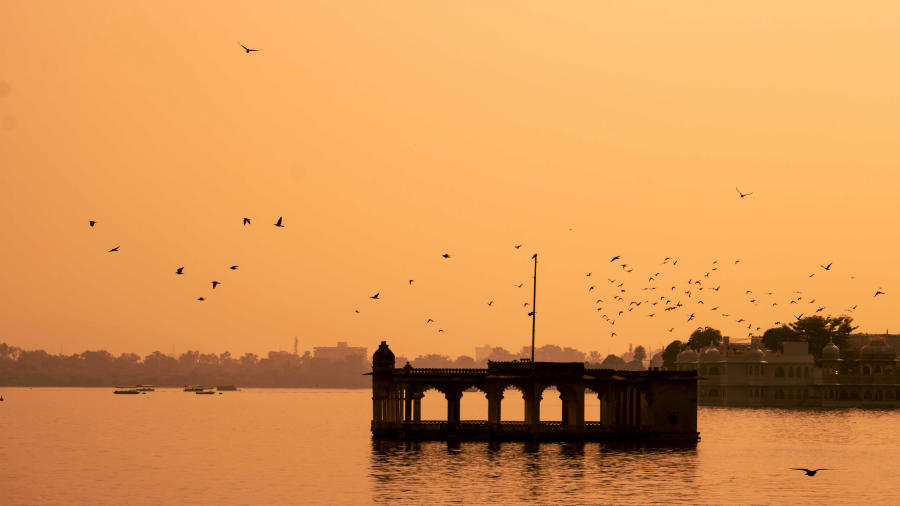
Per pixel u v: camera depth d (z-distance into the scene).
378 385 140.12
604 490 91.88
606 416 139.00
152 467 114.81
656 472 104.44
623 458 116.44
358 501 86.56
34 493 93.06
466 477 99.81
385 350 140.38
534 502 85.69
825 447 137.12
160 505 85.56
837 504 86.88
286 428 196.25
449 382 136.75
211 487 96.31
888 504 87.00
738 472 106.06
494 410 135.12
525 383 135.75
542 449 125.19
